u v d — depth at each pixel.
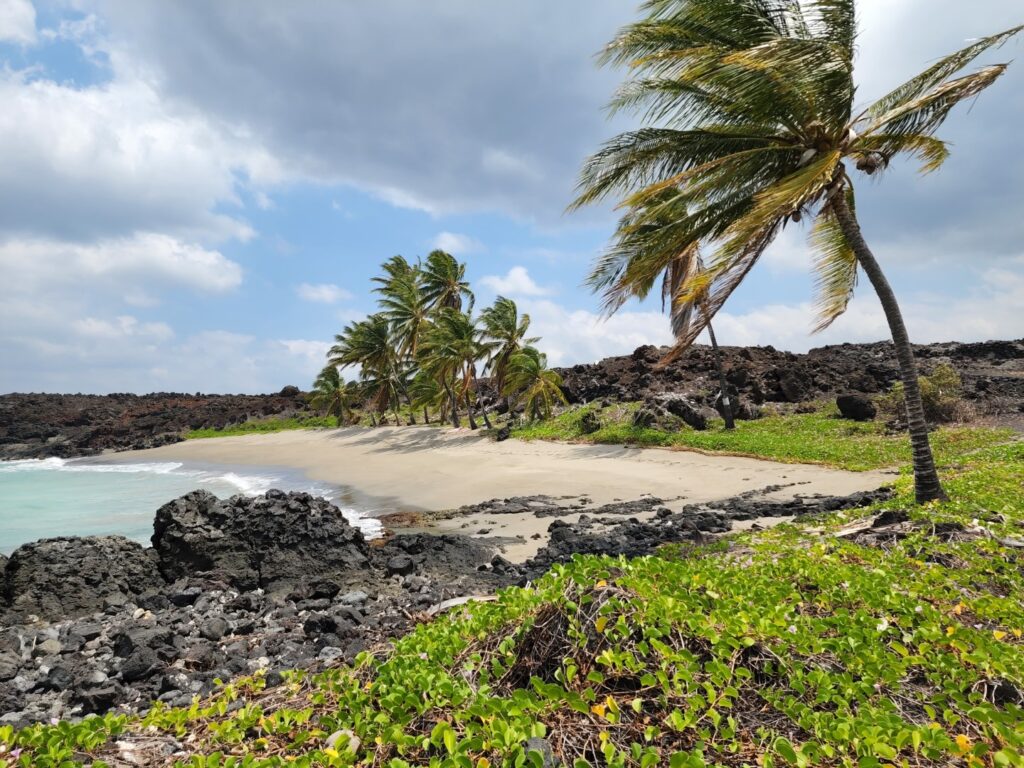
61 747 4.18
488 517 19.89
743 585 6.18
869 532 9.92
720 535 12.91
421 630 6.11
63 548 11.41
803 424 31.14
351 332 62.78
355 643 8.59
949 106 12.36
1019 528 9.27
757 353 48.16
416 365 54.22
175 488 33.94
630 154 14.05
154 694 7.50
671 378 43.78
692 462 26.19
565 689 4.21
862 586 6.23
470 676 4.76
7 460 71.75
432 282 50.66
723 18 12.88
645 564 6.00
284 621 10.07
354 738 4.12
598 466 27.97
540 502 21.86
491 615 5.72
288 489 31.02
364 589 11.98
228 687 5.82
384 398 56.22
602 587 4.94
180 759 4.28
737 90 12.42
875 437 27.17
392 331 52.22
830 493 18.45
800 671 4.31
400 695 4.34
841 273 16.59
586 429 35.75
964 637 4.98
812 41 11.34
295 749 4.24
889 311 12.67
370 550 13.91
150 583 11.94
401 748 3.96
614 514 18.62
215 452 58.47
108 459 63.41
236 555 12.60
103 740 4.47
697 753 3.44
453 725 4.10
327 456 46.31
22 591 10.55
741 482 21.92
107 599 10.88
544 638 4.74
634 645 4.45
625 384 45.19
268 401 89.06
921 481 12.30
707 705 4.02
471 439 42.22
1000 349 42.56
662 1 13.16
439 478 30.02
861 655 4.66
